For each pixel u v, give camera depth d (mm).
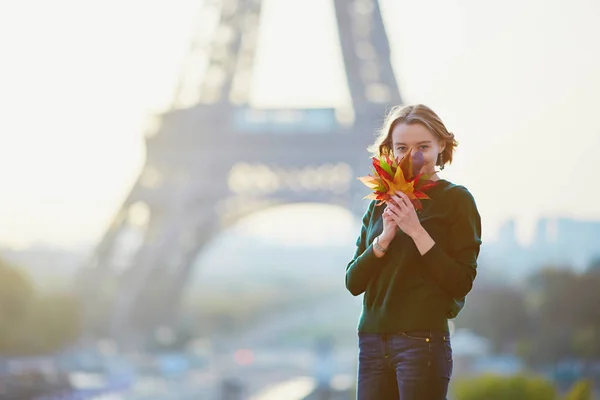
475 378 67750
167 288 141375
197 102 113938
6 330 134750
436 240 11891
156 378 141000
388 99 107688
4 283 136750
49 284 187875
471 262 11883
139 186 113625
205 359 176750
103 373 124250
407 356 11648
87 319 130750
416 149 12188
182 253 136000
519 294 156500
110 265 124625
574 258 175875
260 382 162250
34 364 123688
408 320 11672
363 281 12023
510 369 124438
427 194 12102
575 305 148625
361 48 110000
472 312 152375
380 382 11945
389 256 11898
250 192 111125
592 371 129000
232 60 115562
